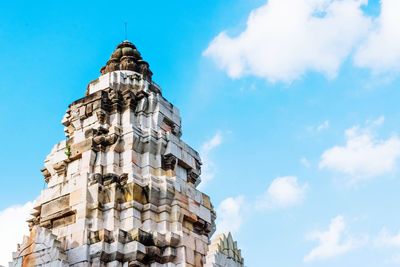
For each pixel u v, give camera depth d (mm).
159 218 31141
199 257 30734
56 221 31344
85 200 30594
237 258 30234
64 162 34375
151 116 36281
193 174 35969
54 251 27672
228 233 30547
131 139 33469
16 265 28469
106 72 40625
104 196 31141
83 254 27953
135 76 38531
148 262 29125
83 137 35062
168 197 31750
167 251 29438
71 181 32625
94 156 33500
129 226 29938
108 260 28172
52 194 33219
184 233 30828
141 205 31172
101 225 30047
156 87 39562
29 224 33938
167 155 34156
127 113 35594
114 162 32906
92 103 36031
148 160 33312
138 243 28547
